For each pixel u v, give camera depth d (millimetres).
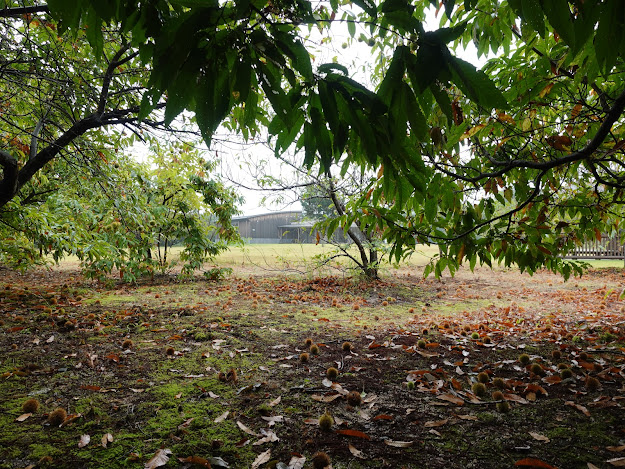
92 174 4695
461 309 5875
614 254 13344
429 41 867
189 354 3410
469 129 2375
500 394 2465
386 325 4660
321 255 8766
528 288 8125
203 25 851
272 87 950
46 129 4543
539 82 2221
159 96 960
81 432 2037
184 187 8484
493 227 2498
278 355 3426
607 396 2494
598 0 771
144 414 2250
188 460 1739
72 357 3266
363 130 1044
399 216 2391
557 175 3047
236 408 2340
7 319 4496
